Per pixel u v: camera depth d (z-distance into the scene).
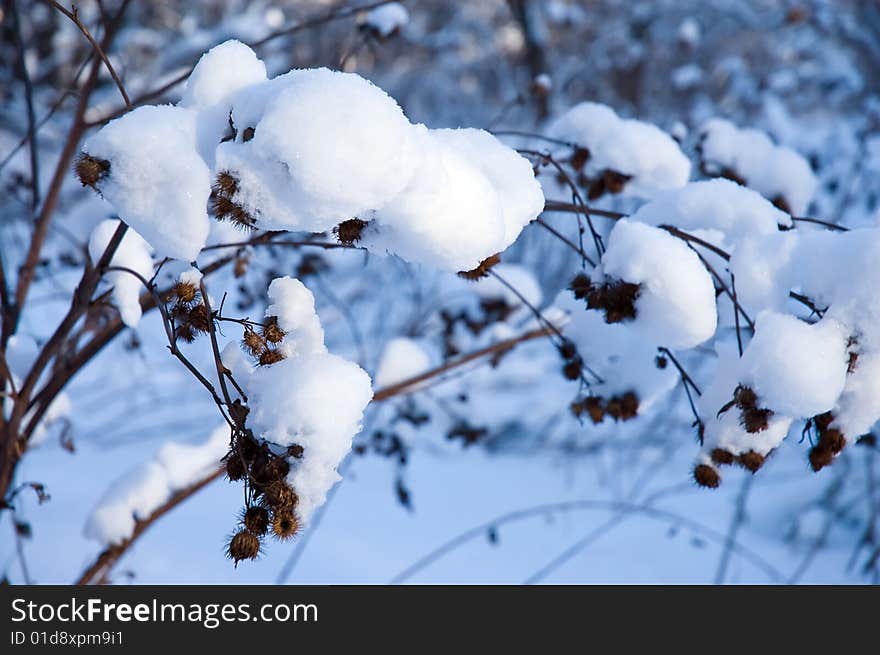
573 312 1.92
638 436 3.87
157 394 3.80
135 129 1.53
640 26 8.14
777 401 1.64
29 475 2.87
